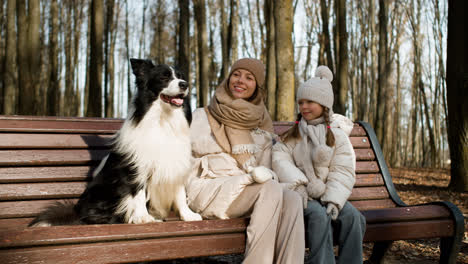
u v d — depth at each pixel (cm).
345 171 269
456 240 278
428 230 273
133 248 203
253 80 305
